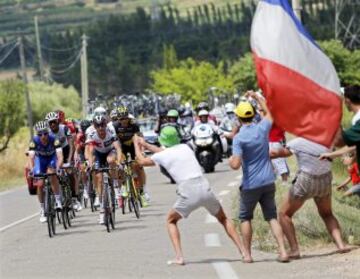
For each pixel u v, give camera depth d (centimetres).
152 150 3272
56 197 4344
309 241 3494
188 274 3023
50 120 4778
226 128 9175
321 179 3209
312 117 3167
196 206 3203
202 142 7688
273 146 4922
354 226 3634
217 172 7725
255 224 3744
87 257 3472
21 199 6375
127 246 3700
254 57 3184
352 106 3156
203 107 7919
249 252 3203
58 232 4312
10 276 3148
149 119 12431
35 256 3588
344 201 4612
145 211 4906
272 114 3195
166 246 3653
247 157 3192
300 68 3164
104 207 4169
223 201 5097
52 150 4422
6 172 9369
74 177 4850
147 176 8000
